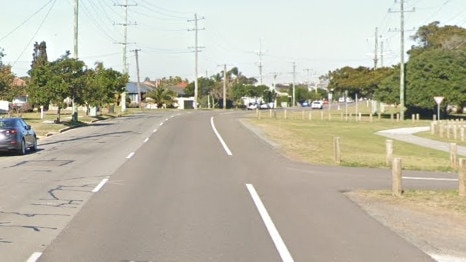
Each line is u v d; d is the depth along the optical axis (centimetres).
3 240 919
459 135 4453
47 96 4594
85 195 1378
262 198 1362
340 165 2177
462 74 7269
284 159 2338
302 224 1064
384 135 4372
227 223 1066
